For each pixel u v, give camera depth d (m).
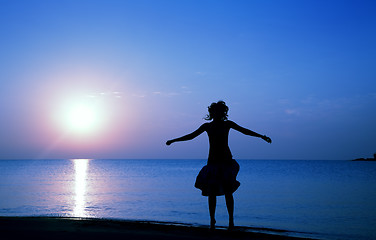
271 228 9.62
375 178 41.28
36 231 5.59
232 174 5.36
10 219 7.57
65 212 12.71
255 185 28.75
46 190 23.47
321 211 13.34
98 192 21.98
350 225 10.42
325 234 9.02
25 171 71.31
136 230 6.29
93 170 81.94
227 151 5.43
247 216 11.83
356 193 21.22
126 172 68.69
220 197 17.25
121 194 20.47
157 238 5.16
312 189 24.27
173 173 62.06
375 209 14.01
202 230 6.32
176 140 5.48
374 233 9.25
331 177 44.47
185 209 13.59
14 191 22.50
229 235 5.56
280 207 14.34
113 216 11.67
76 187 26.55
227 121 5.50
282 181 35.06
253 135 5.38
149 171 74.12
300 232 9.12
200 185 5.46
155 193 21.19
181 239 5.12
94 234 5.34
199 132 5.48
